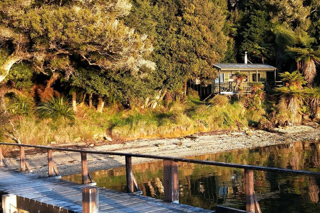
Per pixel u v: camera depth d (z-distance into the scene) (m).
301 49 39.09
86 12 19.44
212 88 38.97
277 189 13.90
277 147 25.78
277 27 45.62
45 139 23.72
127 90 26.75
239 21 50.28
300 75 36.81
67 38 19.66
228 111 33.62
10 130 22.67
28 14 18.94
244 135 30.09
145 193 13.49
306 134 31.50
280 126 33.47
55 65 22.98
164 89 32.78
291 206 11.67
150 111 31.92
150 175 16.88
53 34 18.91
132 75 25.52
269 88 40.16
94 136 25.67
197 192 13.58
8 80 24.69
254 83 36.97
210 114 31.73
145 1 30.58
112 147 23.91
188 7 33.94
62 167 18.62
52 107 25.84
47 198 8.47
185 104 34.78
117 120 28.58
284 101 35.62
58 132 24.56
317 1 48.38
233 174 16.66
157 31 32.50
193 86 41.25
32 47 20.81
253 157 21.91
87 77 25.64
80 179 16.09
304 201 12.21
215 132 30.25
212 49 34.88
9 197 8.77
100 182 15.37
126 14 23.23
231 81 38.19
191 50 33.12
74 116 26.70
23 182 10.80
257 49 46.50
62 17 19.23
